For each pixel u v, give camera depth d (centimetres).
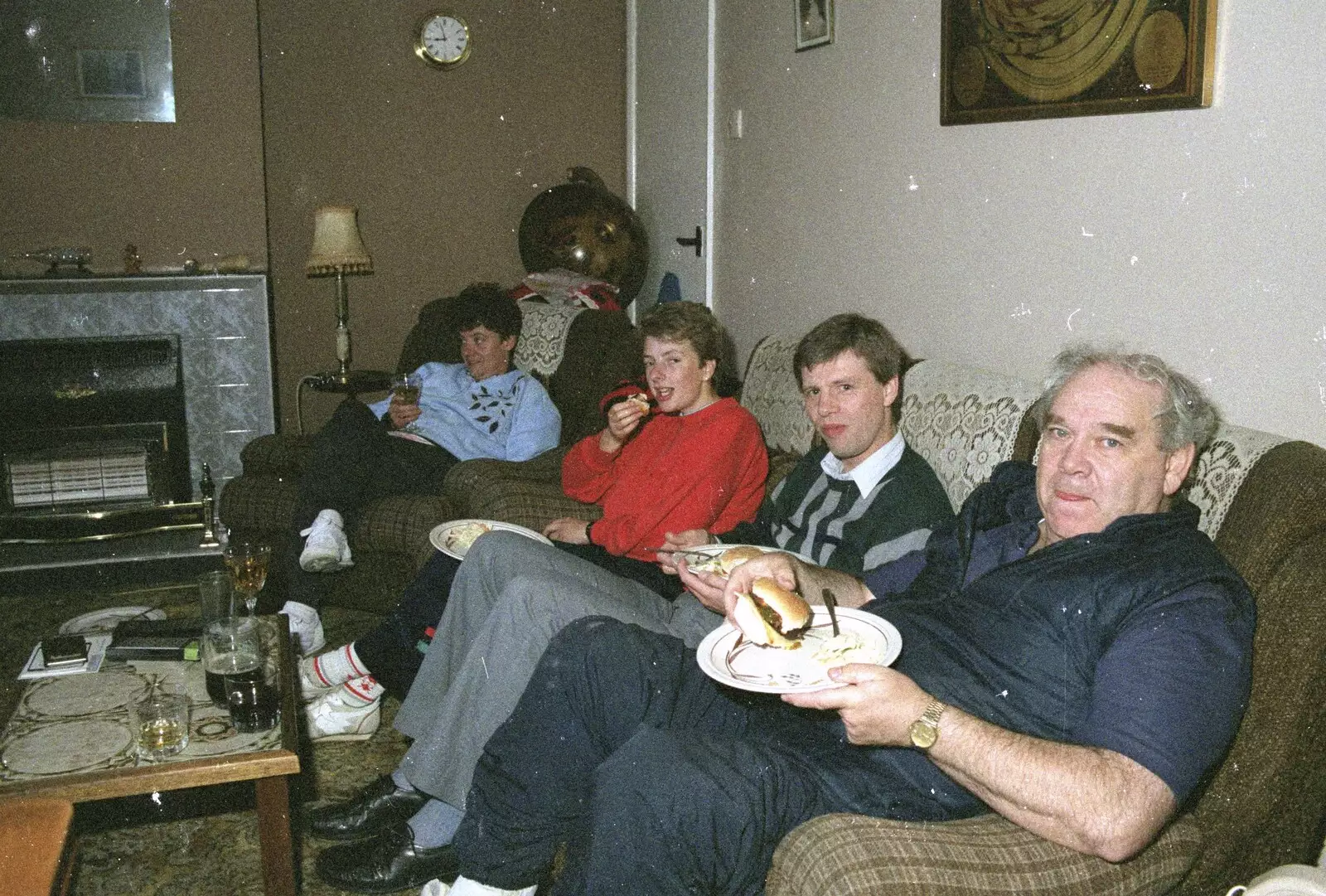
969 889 119
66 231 391
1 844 130
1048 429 146
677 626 197
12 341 366
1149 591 128
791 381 268
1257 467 143
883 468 197
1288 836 133
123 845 204
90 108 387
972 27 232
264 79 459
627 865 131
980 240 238
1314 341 158
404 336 495
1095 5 196
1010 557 156
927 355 263
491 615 179
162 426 379
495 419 320
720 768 133
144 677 189
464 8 475
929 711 123
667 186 449
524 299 420
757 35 351
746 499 235
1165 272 187
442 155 485
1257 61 166
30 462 364
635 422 251
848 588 179
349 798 218
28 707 176
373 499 299
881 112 277
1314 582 129
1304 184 159
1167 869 127
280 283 474
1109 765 114
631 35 488
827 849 124
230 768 157
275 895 170
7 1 373
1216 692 118
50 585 344
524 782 154
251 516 317
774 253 348
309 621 280
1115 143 196
